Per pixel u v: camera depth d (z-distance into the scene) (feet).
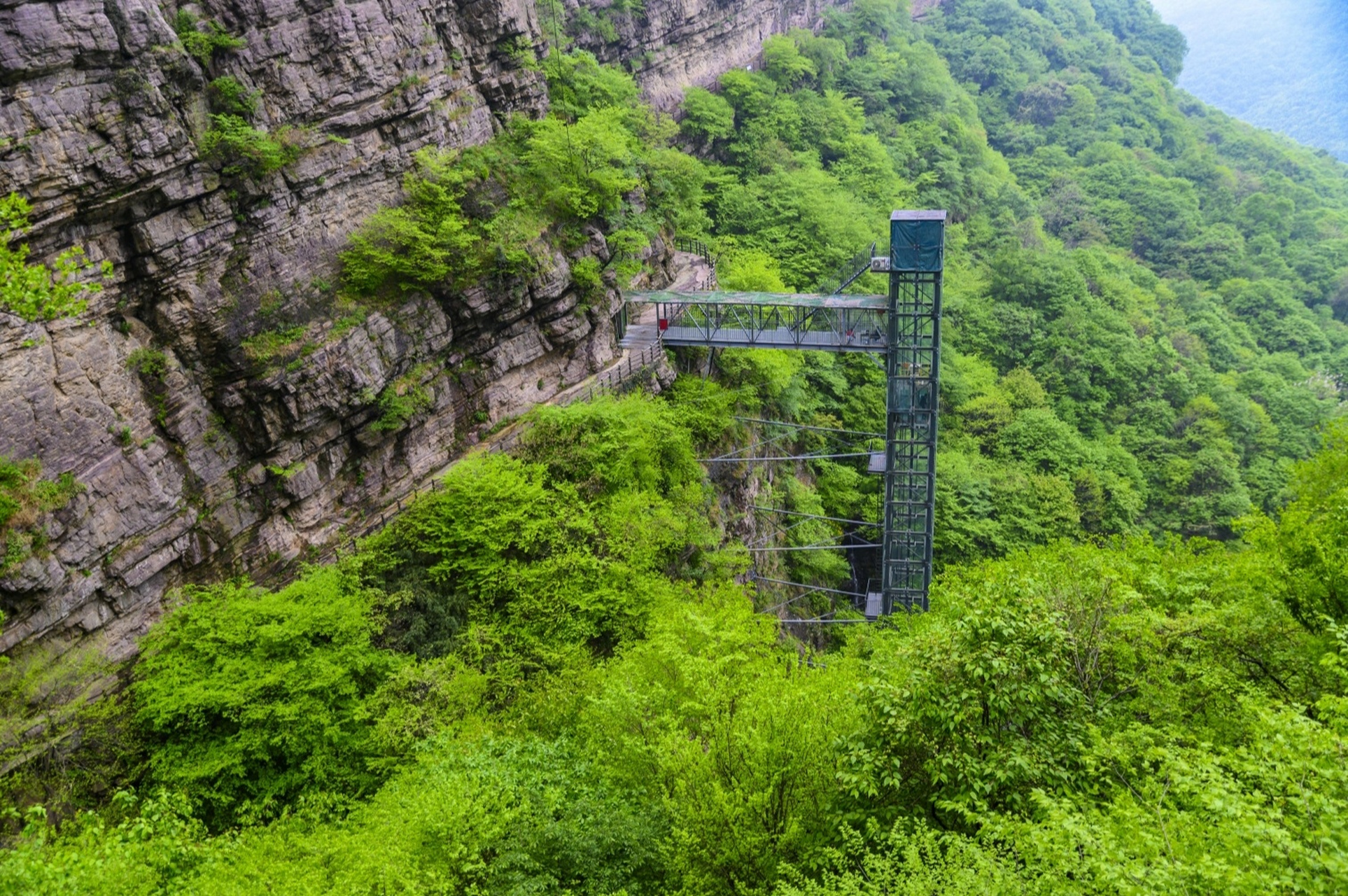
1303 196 347.36
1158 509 208.64
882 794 53.83
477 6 127.24
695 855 53.62
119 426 84.84
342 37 105.81
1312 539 58.90
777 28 279.69
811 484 180.04
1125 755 47.06
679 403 139.23
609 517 106.01
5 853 49.49
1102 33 435.53
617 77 175.73
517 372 124.26
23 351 77.51
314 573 90.94
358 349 103.55
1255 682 57.31
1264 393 240.73
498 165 125.80
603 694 70.38
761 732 56.29
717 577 121.90
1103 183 325.83
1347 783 35.24
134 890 52.44
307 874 56.44
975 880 39.65
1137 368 228.84
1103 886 34.81
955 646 52.85
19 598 75.46
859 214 225.35
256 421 96.84
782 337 141.38
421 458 112.47
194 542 90.89
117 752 77.25
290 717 76.74
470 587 98.02
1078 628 59.36
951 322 229.04
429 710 81.35
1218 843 35.91
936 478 183.83
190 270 92.32
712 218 217.15
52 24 78.02
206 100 94.12
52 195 79.92
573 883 52.85
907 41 335.06
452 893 51.49
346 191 107.86
